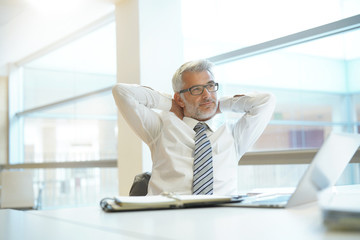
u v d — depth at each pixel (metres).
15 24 5.59
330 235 0.72
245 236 0.76
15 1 4.71
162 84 4.37
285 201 1.27
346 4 3.49
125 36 4.48
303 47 4.46
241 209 1.19
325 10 3.62
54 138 7.10
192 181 2.06
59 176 6.81
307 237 0.72
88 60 6.32
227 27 4.36
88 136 6.37
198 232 0.83
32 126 7.66
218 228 0.87
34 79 7.62
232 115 4.36
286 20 3.90
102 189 6.05
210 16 4.48
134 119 2.28
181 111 2.40
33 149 7.59
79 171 6.42
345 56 4.93
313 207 1.12
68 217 1.19
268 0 4.03
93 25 5.83
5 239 0.86
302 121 5.76
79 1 4.70
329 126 6.46
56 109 7.07
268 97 2.31
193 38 4.59
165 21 4.45
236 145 2.29
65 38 6.48
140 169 4.27
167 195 1.38
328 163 1.18
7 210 1.51
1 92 8.02
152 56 4.34
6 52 7.20
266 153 3.83
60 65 6.94
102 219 1.10
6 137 8.01
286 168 3.81
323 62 5.04
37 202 6.66
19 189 6.38
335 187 1.84
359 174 3.45
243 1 4.23
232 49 4.32
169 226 0.92
